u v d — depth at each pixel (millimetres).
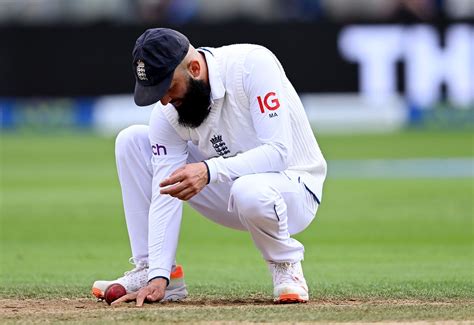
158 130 19094
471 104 74688
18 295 21984
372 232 36812
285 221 18734
